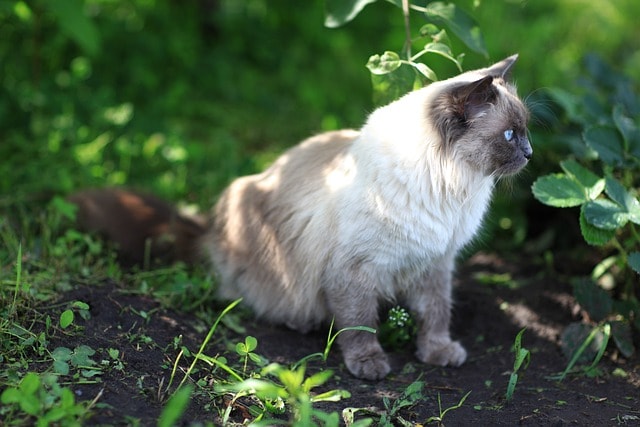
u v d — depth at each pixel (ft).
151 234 15.10
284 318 13.47
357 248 11.69
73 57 21.39
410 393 10.91
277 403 10.13
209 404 10.02
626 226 14.28
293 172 12.99
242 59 24.14
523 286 14.94
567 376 12.08
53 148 17.40
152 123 19.25
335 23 13.46
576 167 12.75
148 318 11.82
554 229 16.49
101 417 9.08
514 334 13.52
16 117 18.78
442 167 11.43
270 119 21.95
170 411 8.06
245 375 11.08
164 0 23.81
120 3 22.89
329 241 11.98
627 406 11.09
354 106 22.25
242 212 13.60
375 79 12.73
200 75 22.93
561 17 26.11
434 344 12.82
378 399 11.10
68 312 10.44
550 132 15.92
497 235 17.28
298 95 22.99
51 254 13.46
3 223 13.93
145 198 15.74
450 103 11.25
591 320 13.41
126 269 14.61
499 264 16.16
